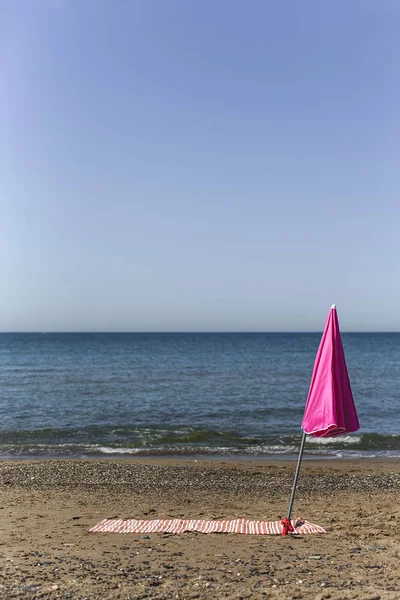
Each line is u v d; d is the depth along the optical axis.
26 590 5.27
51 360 65.75
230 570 6.07
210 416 25.14
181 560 6.49
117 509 9.95
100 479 13.11
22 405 28.19
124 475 13.59
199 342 138.50
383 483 13.03
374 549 6.97
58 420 24.03
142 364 58.59
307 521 8.87
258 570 6.06
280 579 5.73
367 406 28.61
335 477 13.76
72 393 32.91
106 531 8.01
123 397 31.19
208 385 37.25
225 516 9.20
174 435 20.69
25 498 10.94
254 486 12.55
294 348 101.81
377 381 40.81
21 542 7.34
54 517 9.14
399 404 29.30
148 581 5.64
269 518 9.05
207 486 12.48
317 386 7.32
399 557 6.56
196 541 7.44
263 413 25.95
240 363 60.19
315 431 7.41
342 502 10.87
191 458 16.88
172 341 147.38
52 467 14.52
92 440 19.86
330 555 6.70
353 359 70.00
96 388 35.41
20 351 89.06
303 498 11.33
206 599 5.12
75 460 15.89
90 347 105.88
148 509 9.98
